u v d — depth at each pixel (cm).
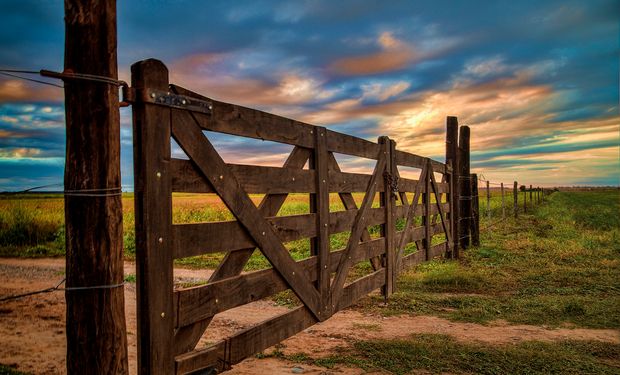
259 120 382
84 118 241
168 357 286
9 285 779
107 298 246
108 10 249
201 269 967
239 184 354
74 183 241
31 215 1498
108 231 246
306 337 507
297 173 439
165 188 287
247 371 405
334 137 517
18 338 493
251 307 652
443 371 409
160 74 283
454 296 702
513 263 977
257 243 375
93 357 242
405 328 544
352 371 407
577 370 409
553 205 3362
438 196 989
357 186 586
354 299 577
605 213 2525
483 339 499
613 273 852
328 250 501
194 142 311
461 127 1206
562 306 629
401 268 768
